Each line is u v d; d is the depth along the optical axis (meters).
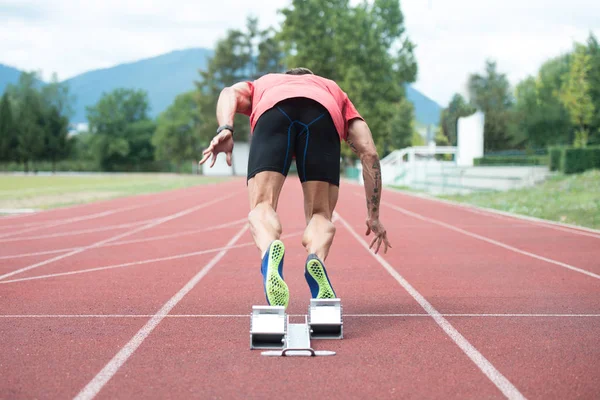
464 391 2.96
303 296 5.61
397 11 61.66
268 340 3.76
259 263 7.91
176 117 95.12
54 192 29.70
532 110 55.88
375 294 5.72
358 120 4.35
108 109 99.50
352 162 57.66
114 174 83.81
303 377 3.18
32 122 91.94
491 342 3.90
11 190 32.06
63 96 110.31
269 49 81.81
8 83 111.88
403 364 3.42
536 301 5.30
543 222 13.80
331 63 54.22
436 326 4.36
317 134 4.05
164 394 2.94
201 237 11.20
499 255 8.49
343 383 3.08
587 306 5.07
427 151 36.00
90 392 2.97
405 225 13.28
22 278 6.74
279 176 4.02
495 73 56.22
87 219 15.12
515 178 23.11
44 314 4.83
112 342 3.95
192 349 3.76
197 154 95.06
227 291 5.89
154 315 4.79
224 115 4.03
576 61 43.81
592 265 7.50
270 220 3.91
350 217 15.67
